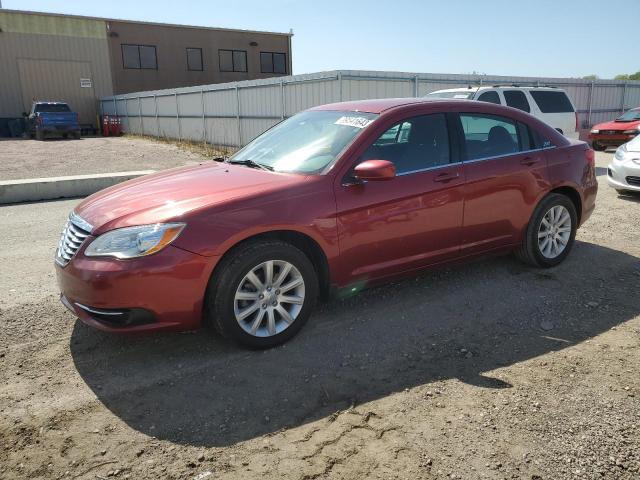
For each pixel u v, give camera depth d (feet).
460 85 56.08
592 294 15.03
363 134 13.11
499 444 8.77
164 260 10.65
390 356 11.73
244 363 11.48
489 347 12.09
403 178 13.38
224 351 12.00
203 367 11.34
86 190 33.22
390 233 13.20
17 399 10.16
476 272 16.78
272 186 12.00
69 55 106.11
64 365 11.42
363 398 10.16
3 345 12.25
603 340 12.34
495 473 8.13
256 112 60.70
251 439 9.02
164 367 11.35
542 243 16.69
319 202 12.12
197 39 118.21
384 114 13.66
